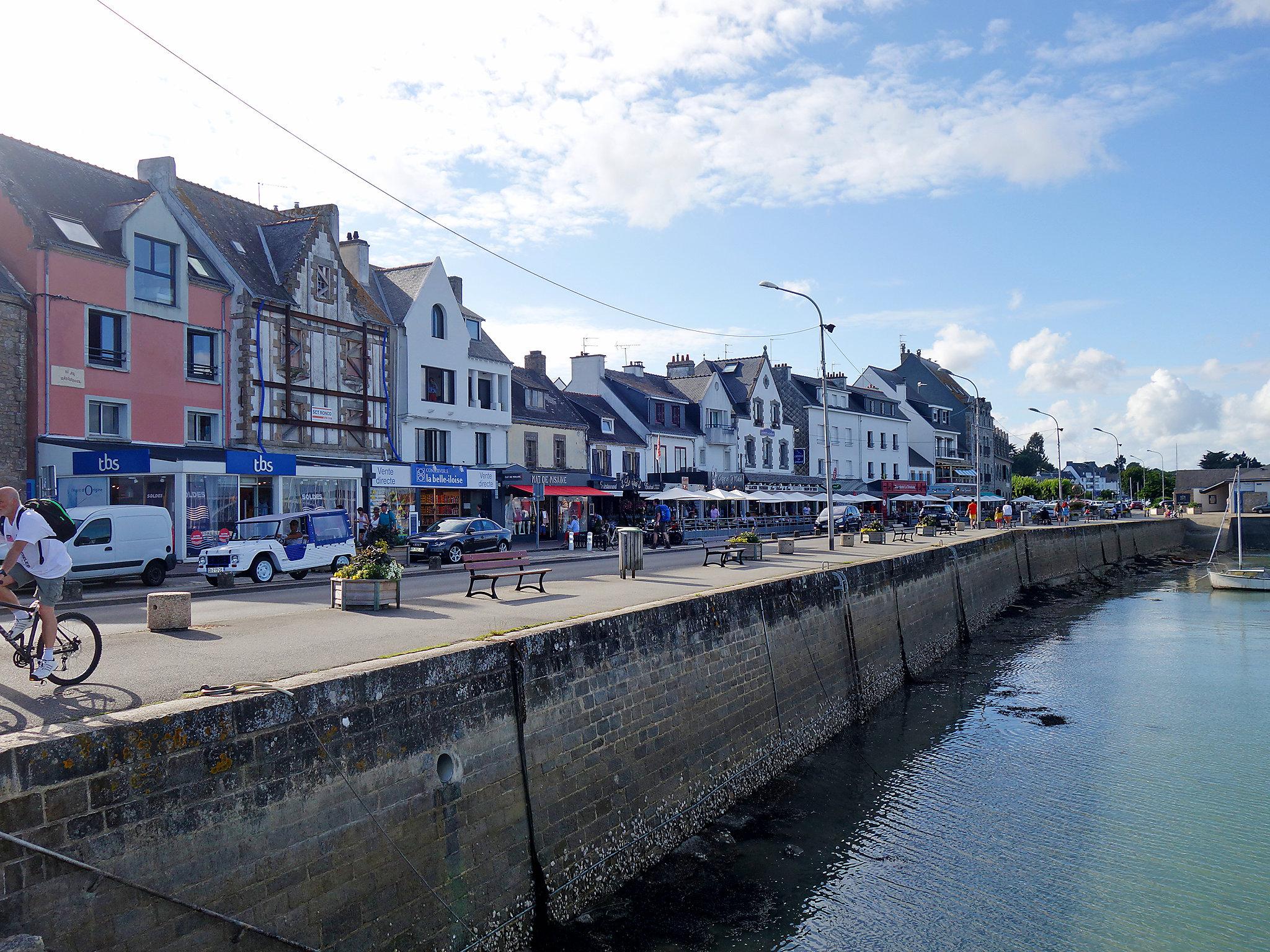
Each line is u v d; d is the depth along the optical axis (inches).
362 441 1291.8
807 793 530.0
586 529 1595.7
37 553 273.6
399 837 286.8
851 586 778.8
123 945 211.6
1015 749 628.4
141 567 783.7
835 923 368.2
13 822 193.8
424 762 300.0
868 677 775.1
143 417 985.5
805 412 2608.3
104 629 433.4
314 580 850.8
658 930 355.3
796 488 2479.1
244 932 237.5
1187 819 492.1
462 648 331.0
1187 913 383.2
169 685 291.0
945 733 675.4
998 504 2780.5
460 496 1450.5
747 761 537.0
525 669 355.6
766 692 581.9
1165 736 661.9
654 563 985.5
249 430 1099.3
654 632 459.5
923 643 959.0
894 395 3149.6
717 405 2277.3
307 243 1199.6
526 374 1792.6
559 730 372.2
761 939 352.8
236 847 237.9
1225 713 732.0
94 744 209.5
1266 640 1099.9
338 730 270.1
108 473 882.8
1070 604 1508.4
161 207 1012.5
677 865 419.2
